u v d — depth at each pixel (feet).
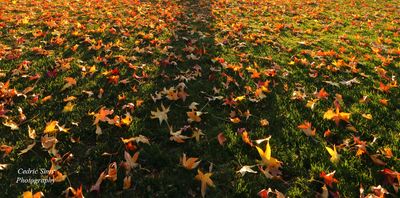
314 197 3.25
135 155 3.56
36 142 3.92
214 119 4.48
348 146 3.93
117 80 5.40
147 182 3.40
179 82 5.51
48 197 3.21
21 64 5.92
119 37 7.89
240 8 12.10
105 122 4.30
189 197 3.24
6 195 3.21
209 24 9.37
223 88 5.32
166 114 4.45
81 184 3.36
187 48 6.93
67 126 4.25
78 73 5.79
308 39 8.39
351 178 3.48
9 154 3.74
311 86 5.56
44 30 8.22
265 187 3.36
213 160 3.73
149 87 5.30
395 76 5.99
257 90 4.99
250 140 4.01
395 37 8.71
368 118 4.51
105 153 3.69
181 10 11.22
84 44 7.29
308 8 12.44
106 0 12.57
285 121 4.48
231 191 3.32
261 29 9.24
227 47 7.45
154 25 9.04
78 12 10.45
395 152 3.85
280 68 6.27
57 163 3.56
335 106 4.85
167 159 3.70
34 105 4.70
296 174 3.56
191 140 4.04
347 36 8.73
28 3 11.38
